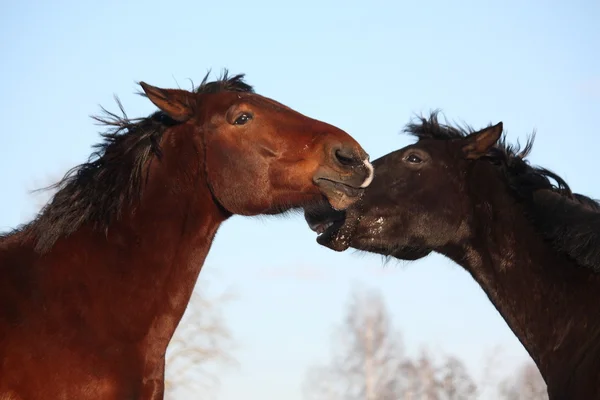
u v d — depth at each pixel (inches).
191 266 329.4
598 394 361.1
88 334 304.3
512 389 1269.7
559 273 400.2
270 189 331.6
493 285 422.6
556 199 410.6
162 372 321.1
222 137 330.3
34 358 294.7
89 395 298.8
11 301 300.7
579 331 387.5
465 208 432.5
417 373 1392.7
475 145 432.5
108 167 324.5
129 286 315.6
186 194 329.1
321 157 329.4
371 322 1497.3
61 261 313.1
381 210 438.0
